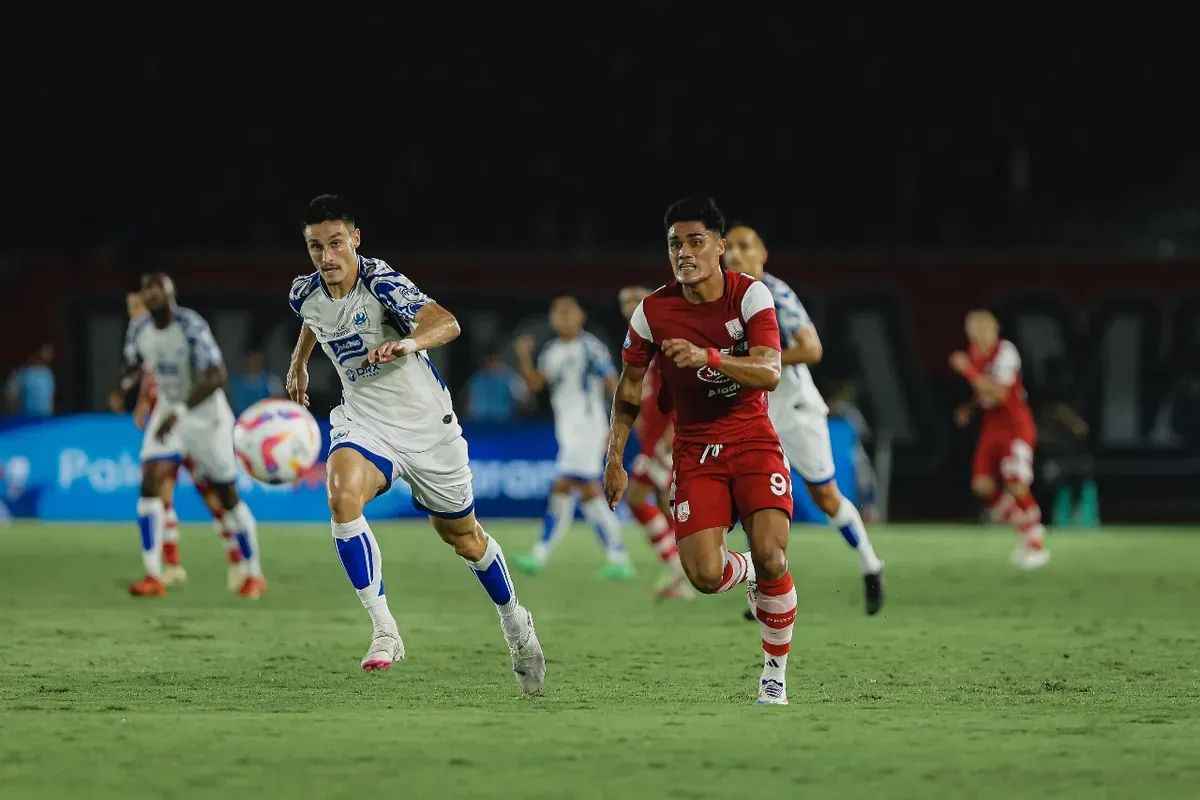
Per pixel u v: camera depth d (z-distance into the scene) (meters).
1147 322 93.25
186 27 116.94
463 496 25.17
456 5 119.56
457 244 113.44
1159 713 23.19
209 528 71.56
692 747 19.70
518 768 18.31
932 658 30.34
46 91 115.75
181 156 115.50
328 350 25.38
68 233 113.94
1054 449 82.94
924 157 115.12
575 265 92.62
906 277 93.38
